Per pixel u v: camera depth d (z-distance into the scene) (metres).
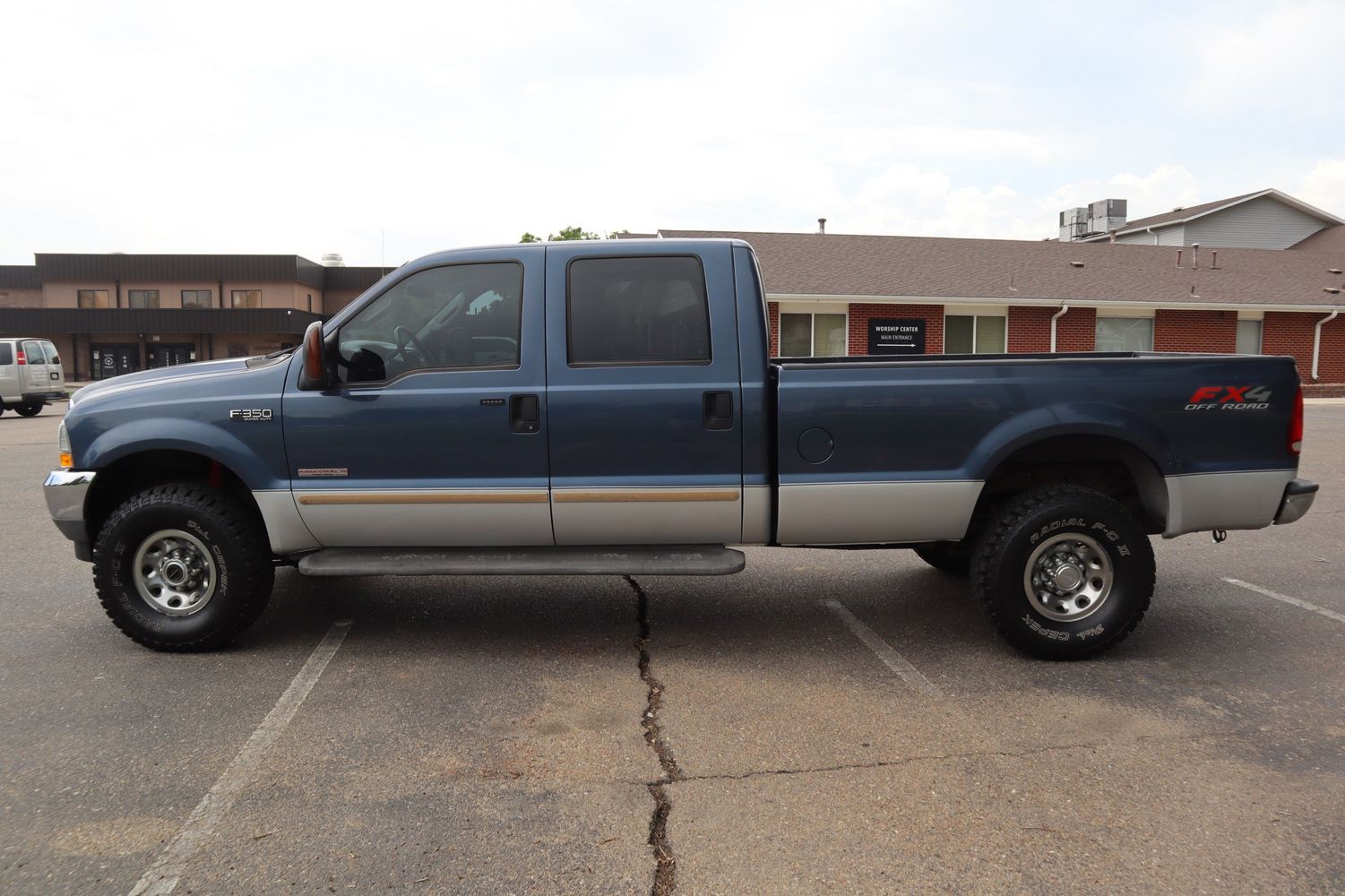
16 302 43.97
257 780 3.18
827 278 22.31
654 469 4.27
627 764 3.30
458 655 4.49
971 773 3.21
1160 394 4.23
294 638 4.75
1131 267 24.95
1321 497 8.80
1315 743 3.44
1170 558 6.46
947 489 4.24
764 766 3.28
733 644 4.65
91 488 4.43
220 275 41.03
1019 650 4.39
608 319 4.29
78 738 3.53
